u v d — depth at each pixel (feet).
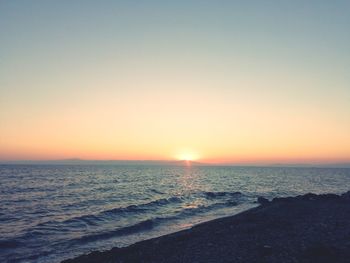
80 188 200.75
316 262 45.06
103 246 67.00
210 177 398.21
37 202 135.03
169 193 179.83
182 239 65.26
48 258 58.23
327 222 77.15
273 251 51.62
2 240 69.41
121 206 123.13
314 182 322.34
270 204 123.54
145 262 50.44
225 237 64.69
